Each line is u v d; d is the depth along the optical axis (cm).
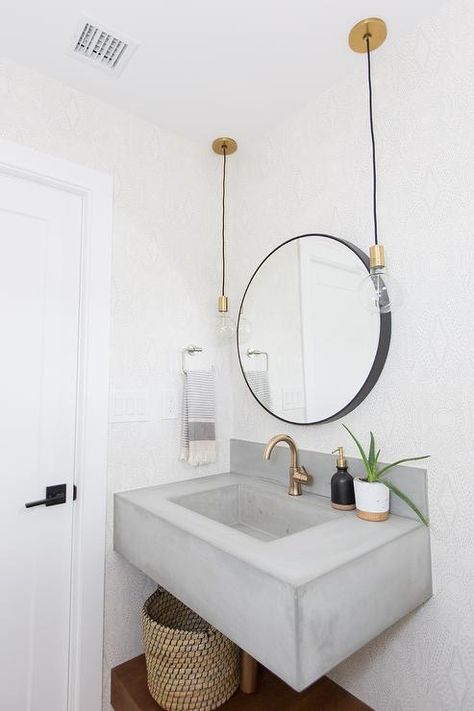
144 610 138
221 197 194
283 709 125
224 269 192
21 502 135
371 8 119
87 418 144
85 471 142
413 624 118
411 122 125
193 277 180
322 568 86
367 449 131
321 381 144
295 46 132
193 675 121
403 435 122
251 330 175
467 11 114
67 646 140
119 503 145
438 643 112
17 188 141
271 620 83
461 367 110
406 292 124
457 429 111
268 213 175
